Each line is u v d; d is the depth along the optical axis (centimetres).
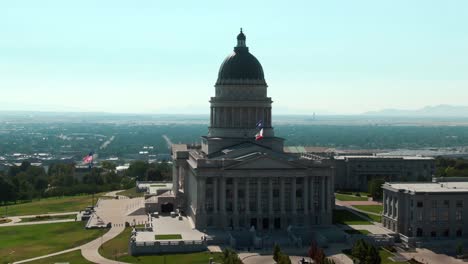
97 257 18738
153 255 19025
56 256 18988
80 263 17962
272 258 18600
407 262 18212
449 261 18412
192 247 19562
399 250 19950
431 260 18538
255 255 19025
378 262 16275
